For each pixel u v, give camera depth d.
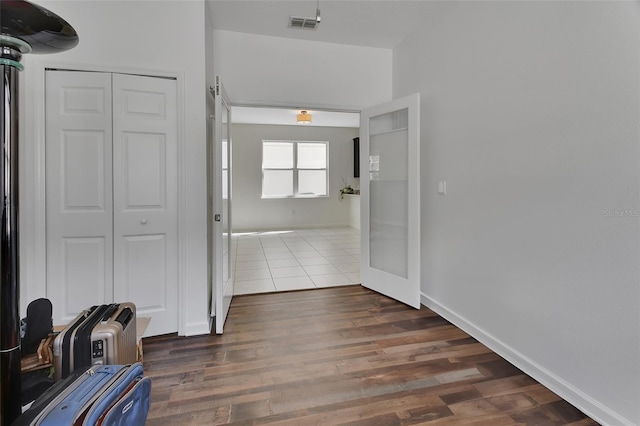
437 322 2.67
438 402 1.69
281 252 5.38
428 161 2.91
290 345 2.29
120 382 1.09
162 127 2.33
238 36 3.07
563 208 1.69
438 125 2.76
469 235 2.42
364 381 1.87
